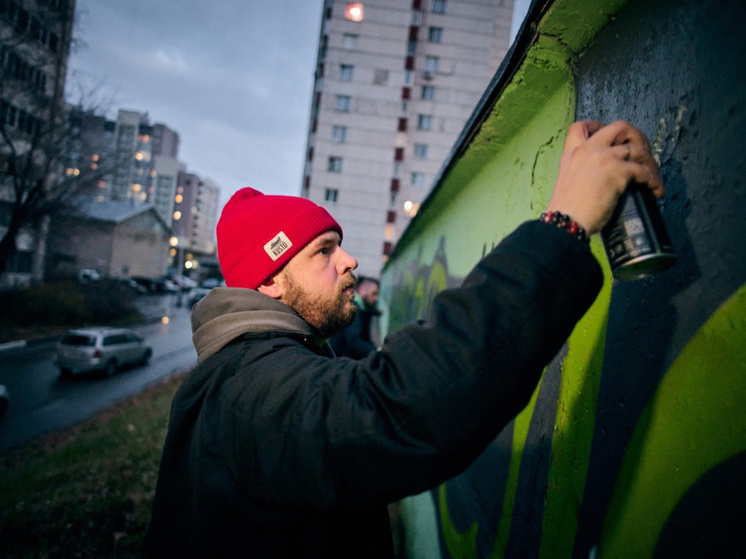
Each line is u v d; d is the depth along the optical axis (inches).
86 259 1411.2
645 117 33.3
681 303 27.1
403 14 1272.1
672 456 26.0
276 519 24.8
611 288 36.6
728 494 21.5
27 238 879.7
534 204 57.4
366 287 161.3
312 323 37.0
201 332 33.7
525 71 50.1
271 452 23.8
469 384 19.6
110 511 149.2
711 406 23.4
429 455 19.7
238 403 26.4
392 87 1270.9
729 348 22.7
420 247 188.1
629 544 29.0
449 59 1284.4
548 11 39.5
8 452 263.1
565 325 21.1
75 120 562.9
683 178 28.5
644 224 21.4
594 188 22.2
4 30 520.1
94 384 457.7
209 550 26.3
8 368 492.1
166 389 418.0
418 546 111.6
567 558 37.9
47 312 745.6
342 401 22.3
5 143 533.0
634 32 35.7
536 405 50.5
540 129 57.2
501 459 60.7
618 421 32.7
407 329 23.3
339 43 1267.2
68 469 201.6
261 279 35.9
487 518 63.1
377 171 1272.1
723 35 25.2
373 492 21.4
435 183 115.3
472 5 1285.7
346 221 1268.5
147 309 1114.1
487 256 23.3
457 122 1284.4
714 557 21.8
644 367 30.2
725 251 23.8
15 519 144.3
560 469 41.9
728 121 24.4
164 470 33.5
